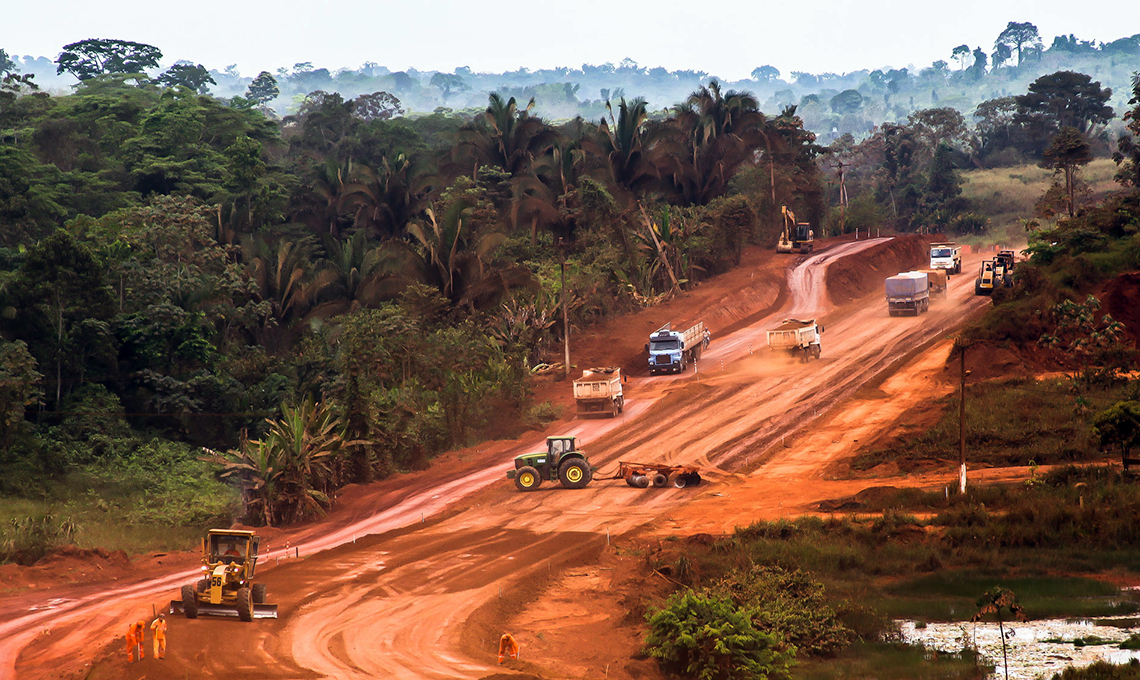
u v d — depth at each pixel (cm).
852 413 7650
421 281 10438
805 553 4719
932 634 3866
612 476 6538
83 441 7181
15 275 7919
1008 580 4497
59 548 4766
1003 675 3328
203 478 6700
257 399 8181
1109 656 3506
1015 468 6153
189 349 8175
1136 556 4719
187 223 10088
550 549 4962
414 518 5884
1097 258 8725
